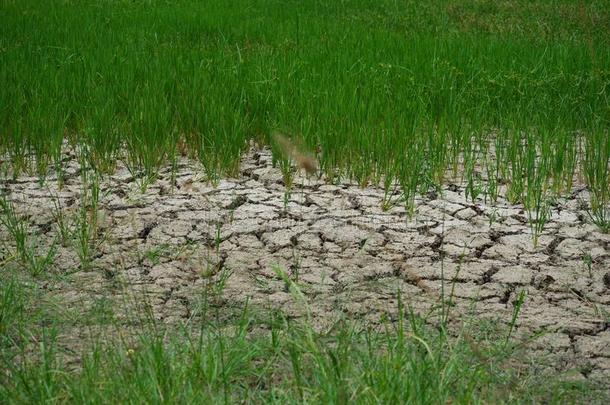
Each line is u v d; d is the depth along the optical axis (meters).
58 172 7.51
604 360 4.84
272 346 4.60
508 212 7.06
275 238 6.46
